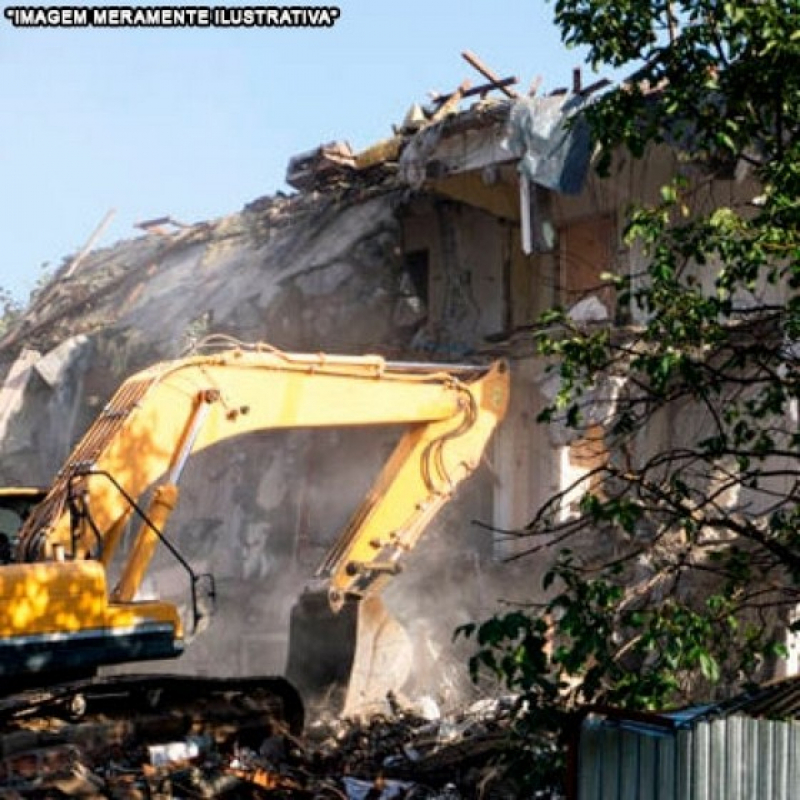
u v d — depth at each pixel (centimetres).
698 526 3005
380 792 3766
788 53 2825
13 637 3556
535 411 6525
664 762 2381
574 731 2478
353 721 4675
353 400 4875
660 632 2803
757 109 2975
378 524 5097
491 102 6347
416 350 7131
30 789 3353
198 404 4281
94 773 3531
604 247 6475
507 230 6956
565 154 6028
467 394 5281
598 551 5669
